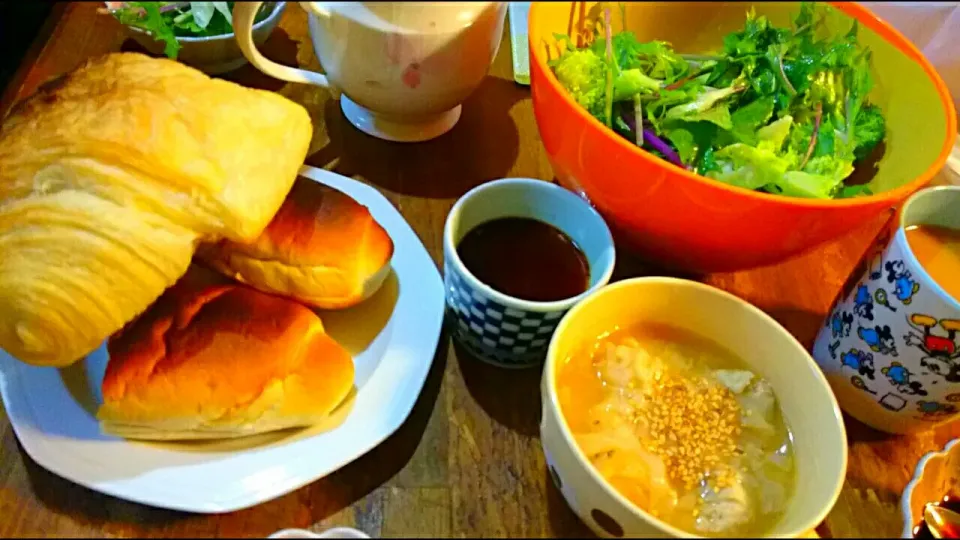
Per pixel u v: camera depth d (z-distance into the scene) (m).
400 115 0.39
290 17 0.47
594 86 0.36
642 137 0.35
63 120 0.29
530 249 0.33
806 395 0.28
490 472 0.29
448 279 0.31
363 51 0.34
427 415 0.31
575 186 0.35
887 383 0.29
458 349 0.33
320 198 0.32
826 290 0.37
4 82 0.47
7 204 0.28
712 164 0.34
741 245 0.31
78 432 0.28
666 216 0.31
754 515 0.27
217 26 0.43
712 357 0.31
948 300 0.25
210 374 0.27
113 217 0.27
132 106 0.28
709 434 0.28
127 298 0.28
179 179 0.28
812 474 0.27
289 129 0.32
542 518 0.28
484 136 0.42
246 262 0.31
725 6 0.43
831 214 0.28
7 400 0.28
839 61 0.37
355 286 0.31
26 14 0.49
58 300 0.27
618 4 0.40
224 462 0.27
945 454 0.29
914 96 0.35
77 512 0.27
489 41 0.36
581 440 0.28
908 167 0.34
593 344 0.30
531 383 0.32
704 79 0.38
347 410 0.30
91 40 0.44
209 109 0.30
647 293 0.30
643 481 0.27
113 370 0.28
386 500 0.28
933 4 0.46
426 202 0.38
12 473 0.28
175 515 0.27
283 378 0.28
